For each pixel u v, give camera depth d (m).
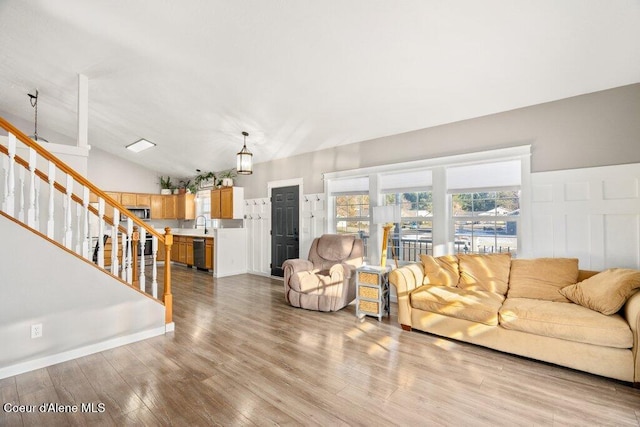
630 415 1.83
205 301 4.41
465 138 3.79
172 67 3.59
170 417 1.81
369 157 4.66
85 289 2.65
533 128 3.34
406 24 2.47
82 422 1.76
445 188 3.93
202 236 6.80
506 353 2.68
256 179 6.55
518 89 3.12
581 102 3.07
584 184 3.04
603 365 2.20
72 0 2.77
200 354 2.67
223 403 1.95
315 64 3.13
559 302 2.69
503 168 3.55
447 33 2.50
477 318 2.73
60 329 2.51
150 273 6.66
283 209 5.96
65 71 3.99
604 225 2.94
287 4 2.43
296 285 4.08
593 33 2.33
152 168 8.19
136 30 3.04
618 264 2.86
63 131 6.64
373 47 2.77
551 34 2.39
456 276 3.34
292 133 4.83
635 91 2.81
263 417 1.82
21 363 2.33
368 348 2.79
